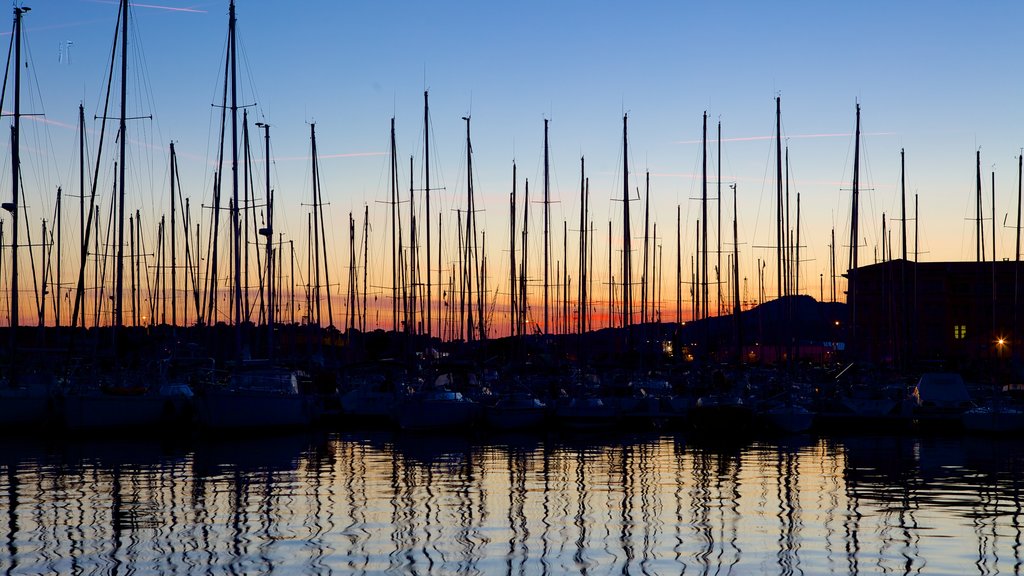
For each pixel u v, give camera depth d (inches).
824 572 847.7
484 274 3319.4
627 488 1307.8
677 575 836.6
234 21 2162.9
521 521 1063.0
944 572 848.3
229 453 1731.1
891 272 3393.2
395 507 1147.3
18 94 2079.2
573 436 2132.1
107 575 822.5
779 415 2169.0
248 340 2508.6
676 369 3127.5
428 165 2642.7
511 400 2322.8
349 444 1909.4
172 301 2822.3
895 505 1174.3
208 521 1053.8
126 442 1913.1
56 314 2805.1
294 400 2096.5
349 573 835.4
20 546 927.0
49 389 2082.9
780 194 2453.2
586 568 858.1
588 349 3479.3
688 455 1734.7
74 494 1235.9
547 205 2903.5
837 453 1782.7
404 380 2512.3
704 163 2731.3
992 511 1135.6
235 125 2155.5
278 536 977.5
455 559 886.4
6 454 1694.1
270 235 2448.3
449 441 2006.6
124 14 2070.6
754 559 891.4
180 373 2346.2
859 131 2586.1
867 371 3016.7
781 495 1250.6
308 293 2861.7
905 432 2207.2
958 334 5196.9
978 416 2149.4
